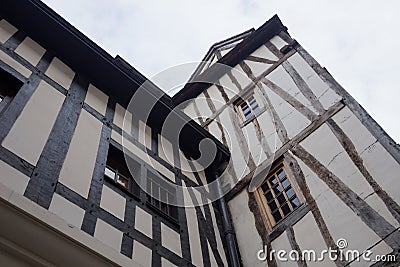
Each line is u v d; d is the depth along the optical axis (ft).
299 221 15.76
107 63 17.12
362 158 15.75
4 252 8.46
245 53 27.78
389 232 13.15
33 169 10.87
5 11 15.31
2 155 10.36
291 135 19.52
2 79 12.88
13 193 8.77
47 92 13.88
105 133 15.03
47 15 15.83
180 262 13.20
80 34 16.62
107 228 11.57
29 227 8.71
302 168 17.56
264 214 17.33
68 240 9.13
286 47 24.75
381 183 14.51
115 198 12.76
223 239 16.66
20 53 14.30
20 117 11.89
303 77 21.89
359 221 14.11
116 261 9.73
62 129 13.08
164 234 13.56
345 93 18.98
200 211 16.85
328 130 17.98
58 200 10.82
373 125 16.48
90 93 16.14
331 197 15.52
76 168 12.28
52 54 15.83
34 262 8.71
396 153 14.87
